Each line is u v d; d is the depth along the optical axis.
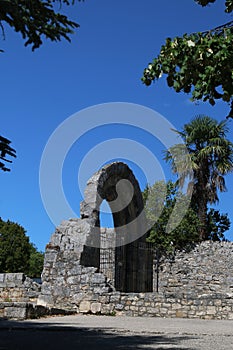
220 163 34.00
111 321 13.84
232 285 23.14
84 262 18.84
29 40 6.89
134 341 8.83
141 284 24.86
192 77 7.30
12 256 49.38
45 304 18.12
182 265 25.27
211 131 34.88
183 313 16.33
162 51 7.50
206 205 33.50
